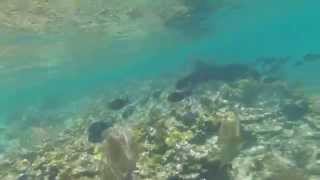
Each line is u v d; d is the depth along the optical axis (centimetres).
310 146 1070
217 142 902
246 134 1102
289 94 1688
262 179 859
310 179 901
